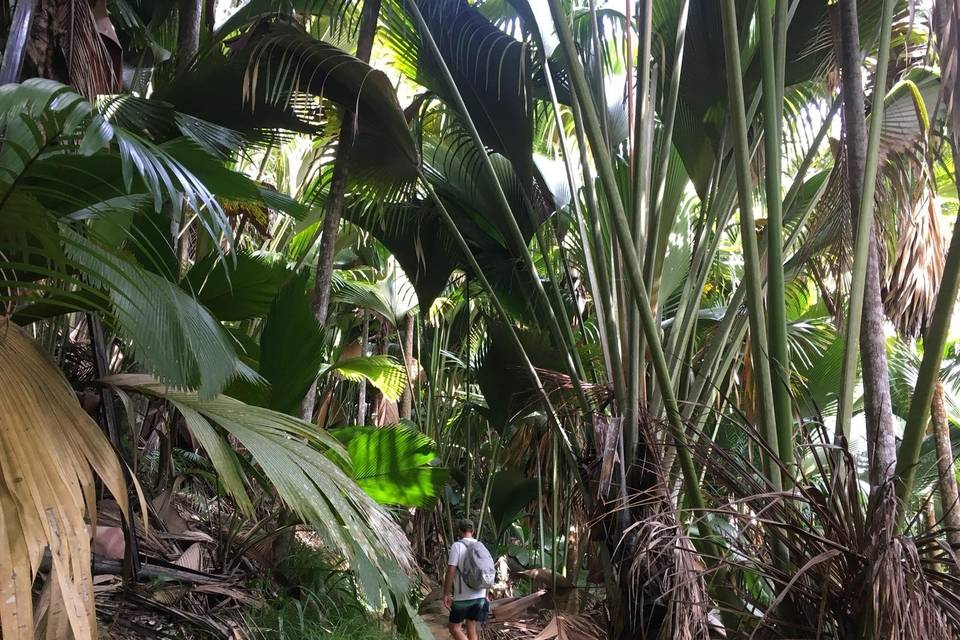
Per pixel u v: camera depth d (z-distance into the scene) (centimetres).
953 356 927
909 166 384
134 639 320
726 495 313
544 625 607
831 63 443
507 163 612
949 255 265
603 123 433
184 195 254
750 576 340
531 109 505
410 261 685
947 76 296
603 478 328
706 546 325
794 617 269
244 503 271
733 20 316
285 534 495
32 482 175
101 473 204
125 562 327
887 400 284
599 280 405
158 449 586
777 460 273
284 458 276
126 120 397
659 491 329
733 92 315
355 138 516
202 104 464
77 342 511
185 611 366
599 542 343
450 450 980
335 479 290
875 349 289
